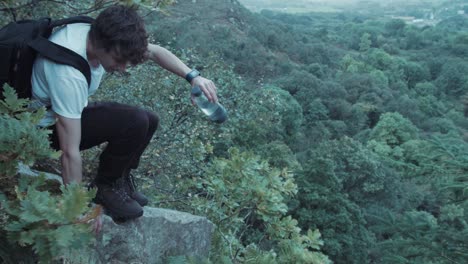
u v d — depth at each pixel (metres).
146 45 1.97
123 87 6.82
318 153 23.97
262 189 4.59
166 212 3.21
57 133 2.01
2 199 1.71
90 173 3.75
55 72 1.88
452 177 5.86
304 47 67.19
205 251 3.50
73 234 1.48
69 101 1.90
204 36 40.41
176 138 6.91
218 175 4.90
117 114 2.25
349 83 53.41
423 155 6.15
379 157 24.91
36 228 1.46
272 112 10.81
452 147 6.15
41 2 3.60
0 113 1.75
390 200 23.81
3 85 1.87
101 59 1.97
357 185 23.52
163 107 7.19
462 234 5.57
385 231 6.15
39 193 1.50
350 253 18.30
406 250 5.79
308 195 18.31
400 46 91.19
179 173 6.61
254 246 4.30
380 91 53.25
